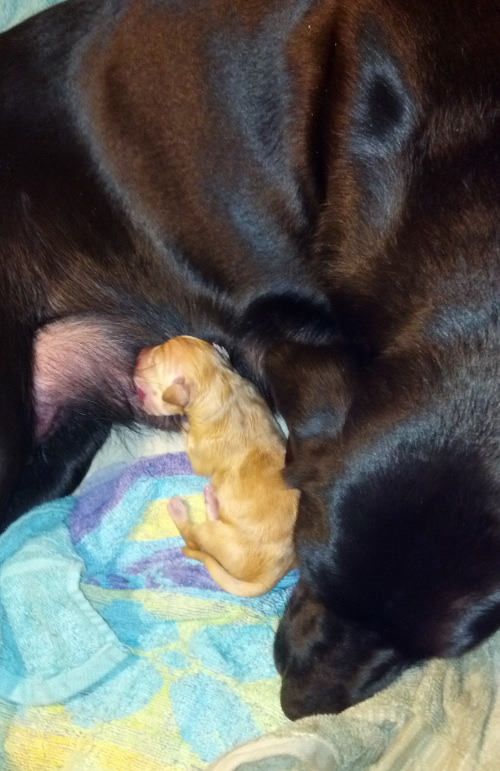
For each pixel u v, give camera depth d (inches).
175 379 20.4
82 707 19.8
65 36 18.8
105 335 20.8
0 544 21.2
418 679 18.5
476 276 14.6
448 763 17.9
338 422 16.0
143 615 20.9
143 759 19.2
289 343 18.2
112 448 23.2
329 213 17.4
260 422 20.8
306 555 15.8
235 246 18.9
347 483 15.1
